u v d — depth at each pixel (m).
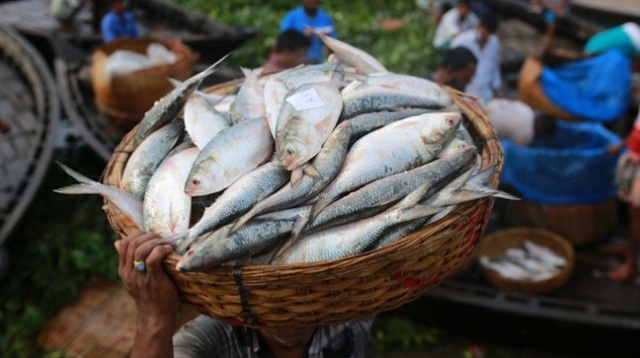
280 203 1.68
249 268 1.53
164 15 8.53
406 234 1.67
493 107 5.15
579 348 4.33
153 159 1.92
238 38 7.58
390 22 9.30
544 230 5.13
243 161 1.77
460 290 4.46
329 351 2.00
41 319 4.71
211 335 1.97
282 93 1.95
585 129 5.35
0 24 7.57
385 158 1.79
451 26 7.24
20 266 5.19
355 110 1.95
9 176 5.38
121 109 5.75
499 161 1.89
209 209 1.67
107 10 7.82
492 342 4.53
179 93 1.97
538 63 6.02
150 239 1.59
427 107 2.07
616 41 5.93
